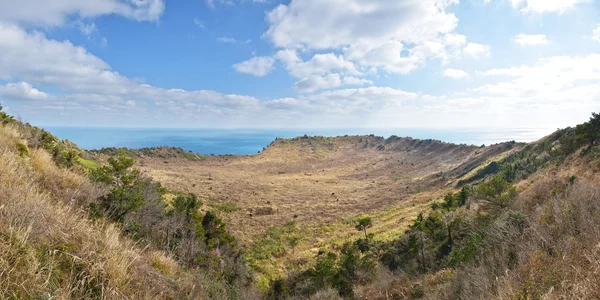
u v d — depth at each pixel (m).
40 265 2.31
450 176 66.38
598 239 3.67
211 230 15.88
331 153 146.50
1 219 2.42
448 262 11.14
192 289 4.40
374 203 52.06
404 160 110.81
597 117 25.28
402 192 60.16
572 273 3.23
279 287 18.45
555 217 5.44
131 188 8.41
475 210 15.49
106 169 8.46
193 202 14.62
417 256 15.05
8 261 2.08
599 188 5.80
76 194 5.27
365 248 25.38
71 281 2.42
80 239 3.03
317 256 26.75
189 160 114.44
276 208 47.72
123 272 2.99
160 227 8.01
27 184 3.53
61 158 9.00
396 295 10.91
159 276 3.91
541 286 3.49
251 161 126.19
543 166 30.86
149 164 89.25
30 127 10.08
